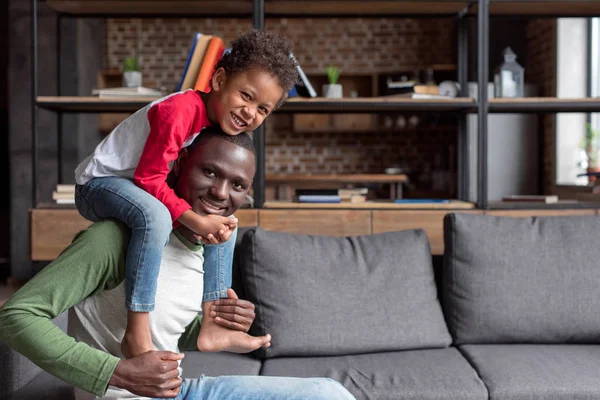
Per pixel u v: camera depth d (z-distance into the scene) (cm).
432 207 334
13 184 541
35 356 111
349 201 346
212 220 127
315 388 138
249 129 136
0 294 482
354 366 212
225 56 136
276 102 138
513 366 208
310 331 223
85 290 118
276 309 225
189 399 135
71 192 354
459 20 384
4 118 563
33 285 114
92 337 129
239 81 131
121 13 387
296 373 206
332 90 351
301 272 229
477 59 335
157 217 123
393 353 227
